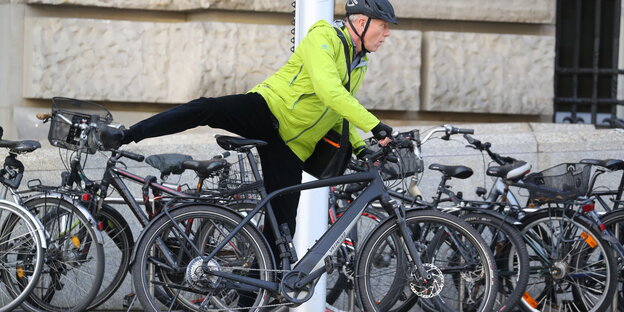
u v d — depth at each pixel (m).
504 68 20.53
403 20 20.36
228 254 13.59
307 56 12.95
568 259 15.34
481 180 17.56
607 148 17.78
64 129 14.05
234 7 19.56
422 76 20.45
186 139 18.91
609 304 15.05
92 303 15.35
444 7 20.22
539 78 20.67
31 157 16.73
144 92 19.78
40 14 19.78
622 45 20.92
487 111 20.52
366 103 20.06
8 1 19.73
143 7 19.66
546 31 20.83
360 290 13.78
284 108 13.34
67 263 14.96
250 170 16.23
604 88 21.27
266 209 13.69
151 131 12.92
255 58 19.66
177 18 19.98
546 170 15.28
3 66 19.72
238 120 13.28
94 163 16.73
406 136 15.27
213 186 16.52
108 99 19.73
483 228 15.21
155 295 14.27
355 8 13.20
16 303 14.53
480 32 20.64
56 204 14.91
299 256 13.89
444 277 14.60
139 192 16.34
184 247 13.49
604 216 15.55
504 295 15.16
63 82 19.67
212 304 13.99
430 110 20.39
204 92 19.50
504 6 20.39
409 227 13.98
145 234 13.37
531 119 20.97
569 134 17.89
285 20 20.00
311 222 13.91
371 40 13.30
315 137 13.60
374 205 16.17
